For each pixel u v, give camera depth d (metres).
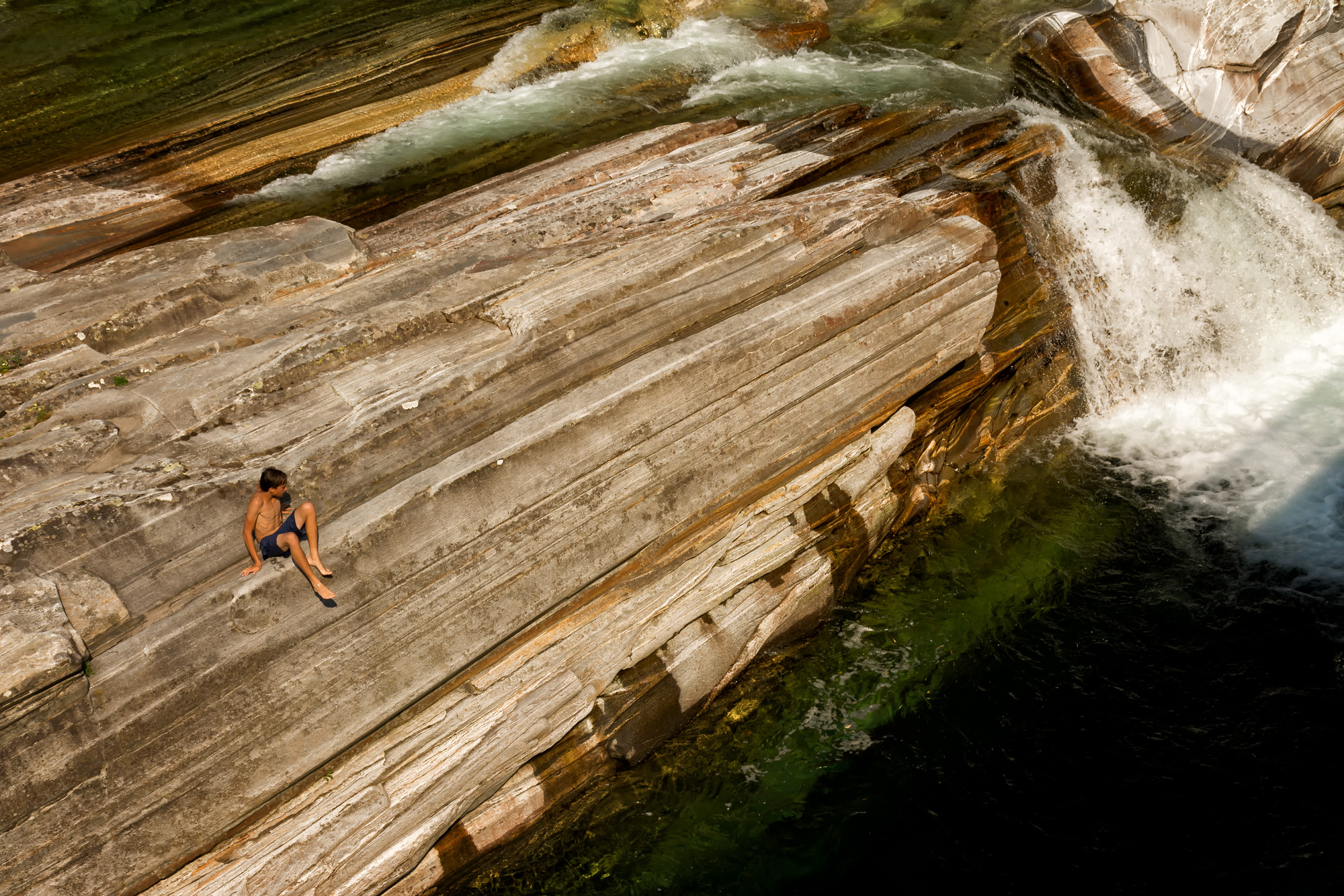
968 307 12.69
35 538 7.18
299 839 8.23
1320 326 17.58
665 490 10.16
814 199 12.47
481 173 16.16
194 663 7.43
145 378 9.33
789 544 11.42
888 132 16.00
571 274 10.44
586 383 9.66
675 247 10.73
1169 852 9.64
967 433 14.12
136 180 15.75
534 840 9.88
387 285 10.96
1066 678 11.53
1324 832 9.66
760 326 10.55
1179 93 19.14
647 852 9.93
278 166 16.44
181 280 10.63
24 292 10.54
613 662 10.01
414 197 15.48
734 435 10.62
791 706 11.27
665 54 20.39
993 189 13.81
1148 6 19.86
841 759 10.73
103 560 7.43
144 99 18.56
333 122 17.64
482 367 9.05
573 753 9.98
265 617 7.73
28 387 9.20
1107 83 19.05
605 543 9.78
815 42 21.39
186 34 21.47
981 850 9.77
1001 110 16.84
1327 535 13.20
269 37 20.86
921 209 12.73
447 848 9.32
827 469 11.76
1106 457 14.79
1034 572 12.88
